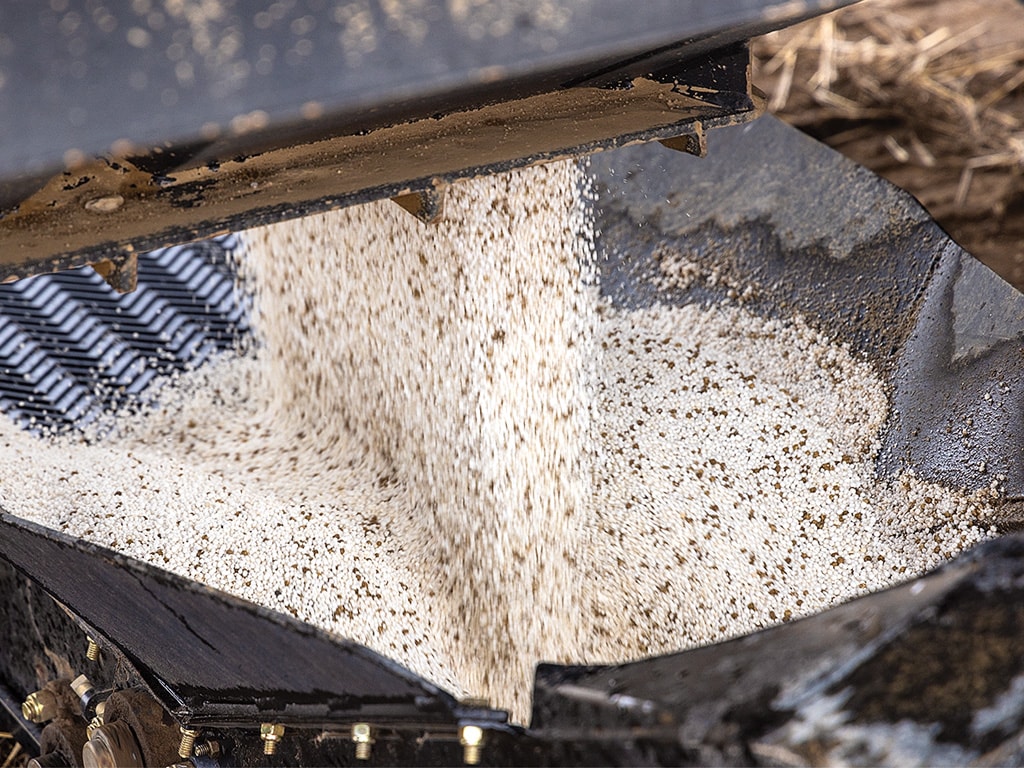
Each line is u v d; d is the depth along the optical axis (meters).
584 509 2.08
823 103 3.23
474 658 1.95
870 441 2.08
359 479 2.15
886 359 2.10
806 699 1.54
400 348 2.11
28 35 1.51
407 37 1.53
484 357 2.02
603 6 1.56
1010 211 2.89
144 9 1.52
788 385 2.15
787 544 2.02
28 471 2.06
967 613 1.56
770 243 2.18
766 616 1.96
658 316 2.23
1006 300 2.00
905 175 3.02
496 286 2.03
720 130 2.18
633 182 2.23
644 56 1.84
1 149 1.50
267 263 2.30
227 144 1.73
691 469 2.10
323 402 2.24
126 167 1.75
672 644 1.96
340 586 1.96
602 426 2.15
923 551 1.99
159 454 2.18
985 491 2.00
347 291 2.18
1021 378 1.99
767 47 3.42
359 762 1.70
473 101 1.84
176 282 2.42
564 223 2.09
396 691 1.63
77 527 1.98
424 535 2.06
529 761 1.62
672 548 2.03
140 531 1.99
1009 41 3.34
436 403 2.07
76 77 1.51
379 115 1.78
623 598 2.00
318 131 1.78
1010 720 1.54
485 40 1.54
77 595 1.80
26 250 1.67
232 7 1.53
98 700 1.86
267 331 2.33
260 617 1.64
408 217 2.07
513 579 2.00
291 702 1.71
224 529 2.01
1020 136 3.08
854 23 3.47
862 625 1.57
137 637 1.78
